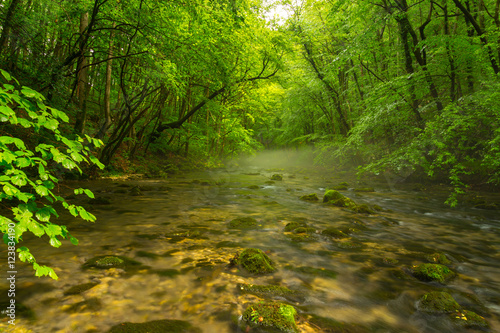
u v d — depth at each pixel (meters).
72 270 2.64
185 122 15.26
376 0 10.68
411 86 9.13
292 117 21.86
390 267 3.09
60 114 1.67
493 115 7.07
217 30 8.80
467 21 9.88
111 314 1.97
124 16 7.04
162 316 1.98
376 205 6.69
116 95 14.52
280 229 4.50
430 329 1.99
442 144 7.22
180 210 5.68
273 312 1.98
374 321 2.06
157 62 7.75
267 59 14.11
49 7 6.97
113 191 7.36
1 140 1.44
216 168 17.77
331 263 3.15
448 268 3.06
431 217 5.84
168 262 2.96
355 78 15.44
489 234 4.57
